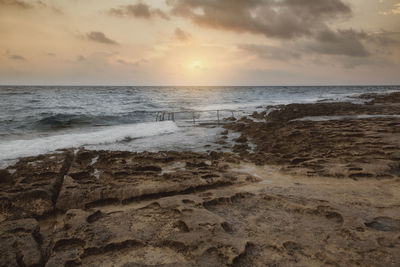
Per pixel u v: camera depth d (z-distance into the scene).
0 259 3.05
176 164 8.09
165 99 51.25
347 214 4.02
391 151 7.89
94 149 10.22
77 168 7.10
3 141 11.35
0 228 3.80
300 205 4.45
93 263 3.05
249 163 8.13
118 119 22.22
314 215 4.19
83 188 5.43
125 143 11.57
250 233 3.61
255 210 4.45
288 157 8.45
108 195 5.19
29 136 13.56
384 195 4.98
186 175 6.53
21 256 3.17
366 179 6.04
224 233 3.50
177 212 4.25
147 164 7.96
